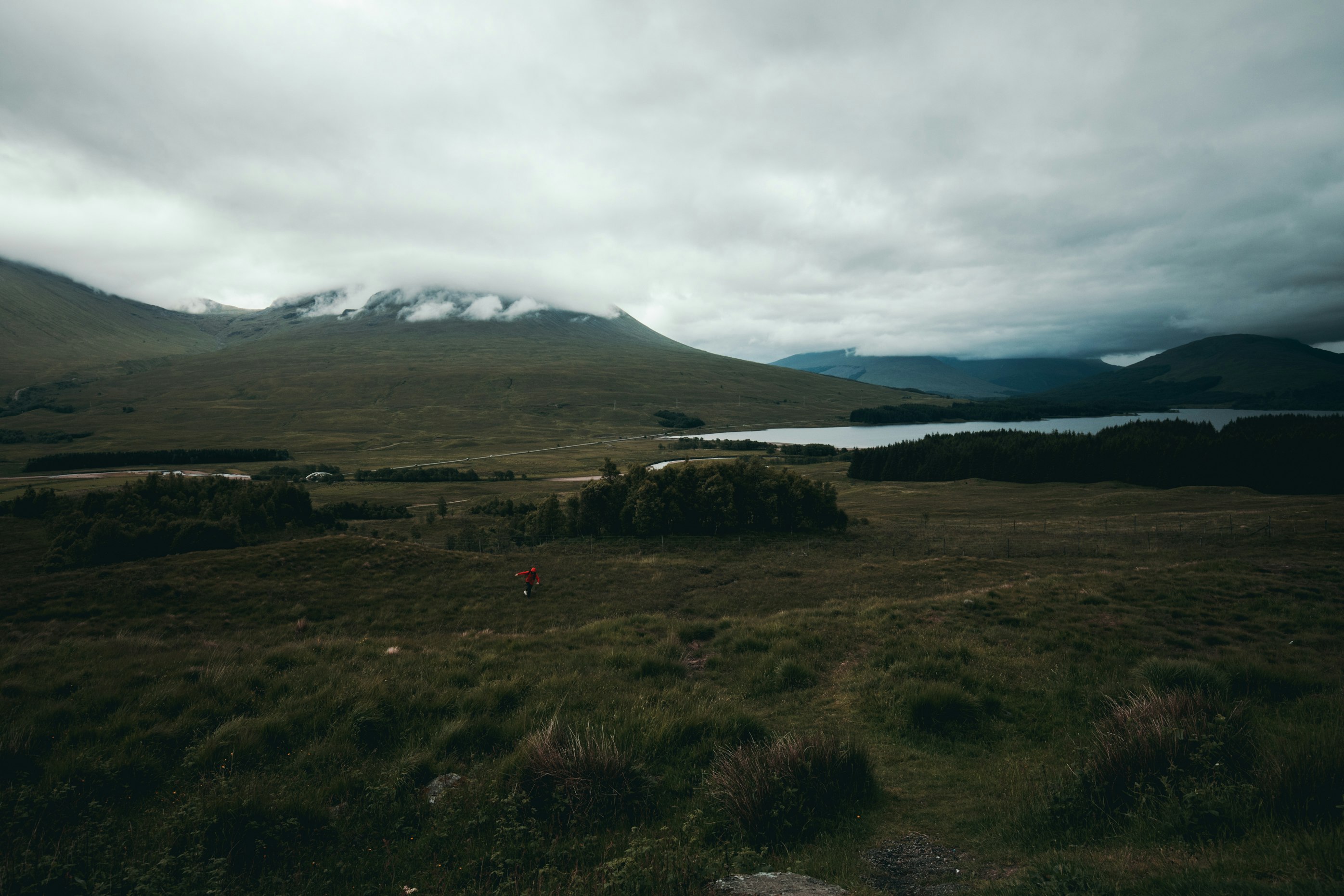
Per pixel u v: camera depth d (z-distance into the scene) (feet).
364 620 107.34
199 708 41.01
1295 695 43.78
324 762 35.45
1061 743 39.17
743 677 57.41
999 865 24.49
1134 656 56.54
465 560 154.30
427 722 41.52
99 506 216.54
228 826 26.43
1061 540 193.57
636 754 35.45
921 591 116.67
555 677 51.72
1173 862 21.75
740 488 257.55
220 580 125.29
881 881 23.95
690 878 23.13
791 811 28.99
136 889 20.97
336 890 23.82
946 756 39.04
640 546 223.51
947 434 628.69
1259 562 100.07
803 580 135.85
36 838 25.46
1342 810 22.79
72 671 49.32
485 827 28.02
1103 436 507.30
